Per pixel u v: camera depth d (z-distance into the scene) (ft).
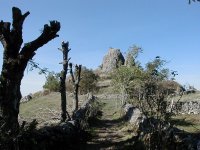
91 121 106.32
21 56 51.55
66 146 64.28
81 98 206.49
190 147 50.39
